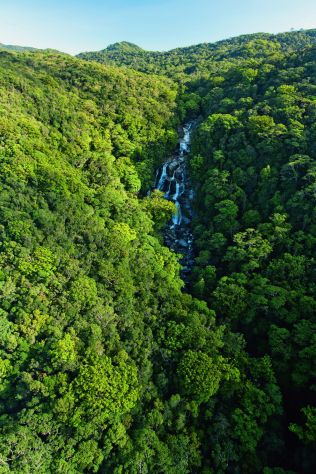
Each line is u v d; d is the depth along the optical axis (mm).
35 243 46156
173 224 78812
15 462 30453
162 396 40781
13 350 36500
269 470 36031
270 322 49438
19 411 34094
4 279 40812
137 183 76812
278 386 43719
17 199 49812
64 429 34094
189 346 44188
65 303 41656
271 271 53750
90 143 78375
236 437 38750
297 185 61656
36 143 61969
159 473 34562
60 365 36094
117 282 47844
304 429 39750
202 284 56562
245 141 73438
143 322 46312
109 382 36375
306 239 54531
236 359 45125
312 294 49062
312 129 67125
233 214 64500
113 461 34406
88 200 62594
